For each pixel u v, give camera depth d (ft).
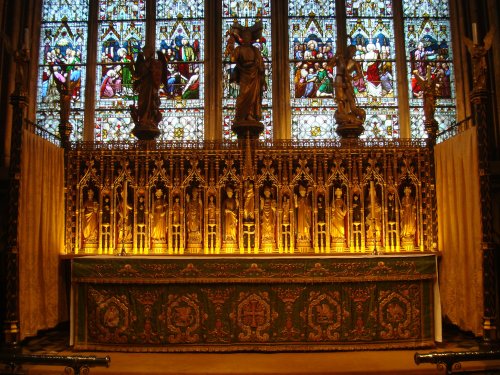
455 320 29.32
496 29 36.06
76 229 32.04
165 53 38.99
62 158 31.91
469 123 36.65
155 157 32.48
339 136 36.01
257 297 27.12
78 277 26.96
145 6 39.60
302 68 38.75
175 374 23.25
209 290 27.17
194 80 38.65
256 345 26.78
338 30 39.01
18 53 25.76
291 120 37.96
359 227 32.53
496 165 33.47
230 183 33.06
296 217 32.50
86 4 39.65
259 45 38.93
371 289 27.32
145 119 33.30
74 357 20.10
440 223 31.58
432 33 39.42
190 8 39.68
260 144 32.45
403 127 37.65
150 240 32.12
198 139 35.73
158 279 26.99
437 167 32.01
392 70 38.83
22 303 26.12
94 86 38.34
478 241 26.71
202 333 26.86
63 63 37.76
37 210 28.12
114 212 32.22
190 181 33.19
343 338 26.94
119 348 26.76
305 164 32.48
